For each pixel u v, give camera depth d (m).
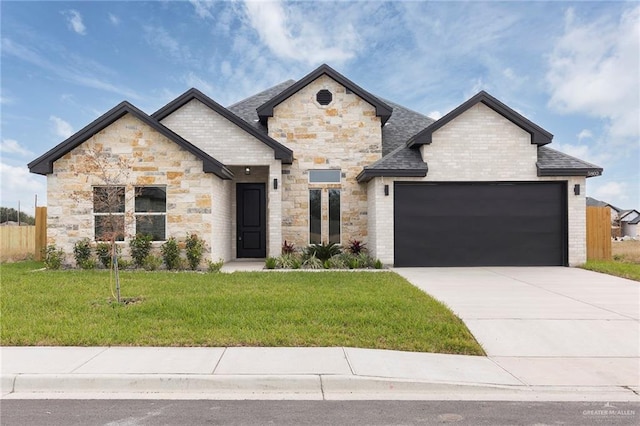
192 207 12.77
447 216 13.86
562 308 7.84
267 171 16.23
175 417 4.04
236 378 4.74
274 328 6.43
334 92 15.52
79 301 7.97
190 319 6.80
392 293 8.79
